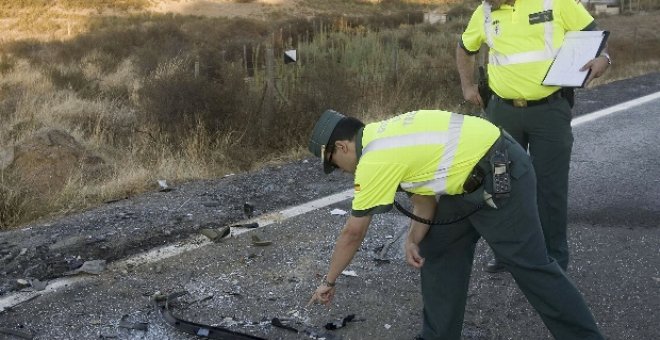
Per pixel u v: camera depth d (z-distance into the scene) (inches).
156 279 170.2
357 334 145.6
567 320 119.3
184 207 217.3
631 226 205.6
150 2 1612.9
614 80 498.6
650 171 261.4
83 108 441.1
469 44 166.7
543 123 156.2
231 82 320.8
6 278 168.2
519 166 115.5
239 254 184.7
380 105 361.1
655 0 1551.4
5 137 350.6
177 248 187.6
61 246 185.0
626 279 169.9
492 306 157.2
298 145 296.4
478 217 118.4
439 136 112.0
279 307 157.1
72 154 272.2
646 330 146.2
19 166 259.6
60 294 161.9
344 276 171.6
